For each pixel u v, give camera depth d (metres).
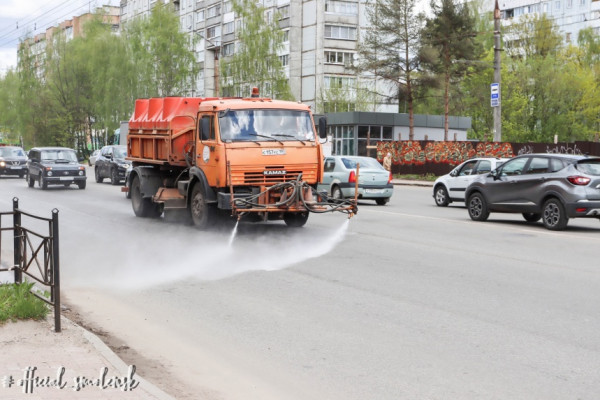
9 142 111.56
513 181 17.47
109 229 16.08
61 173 30.39
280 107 15.07
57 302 6.74
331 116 66.38
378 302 8.59
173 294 9.20
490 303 8.52
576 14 101.56
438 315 7.93
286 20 87.69
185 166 16.53
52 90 88.62
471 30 60.12
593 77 67.75
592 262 11.59
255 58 73.12
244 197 14.22
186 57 83.12
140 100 19.39
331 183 24.53
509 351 6.51
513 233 15.75
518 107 67.06
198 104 16.64
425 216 19.81
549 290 9.28
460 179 23.11
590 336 7.02
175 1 110.12
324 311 8.16
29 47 93.62
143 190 17.86
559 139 67.31
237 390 5.60
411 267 11.08
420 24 60.62
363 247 13.27
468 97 68.38
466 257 12.09
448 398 5.33
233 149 14.35
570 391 5.45
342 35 85.12
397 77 61.72
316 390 5.56
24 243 8.05
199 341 7.00
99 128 86.81
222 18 97.50
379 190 23.91
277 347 6.75
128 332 7.39
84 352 6.10
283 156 14.62
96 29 87.19
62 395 5.00
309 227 16.48
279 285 9.69
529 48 71.81
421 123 66.69
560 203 16.27
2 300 7.37
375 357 6.38
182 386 5.71
